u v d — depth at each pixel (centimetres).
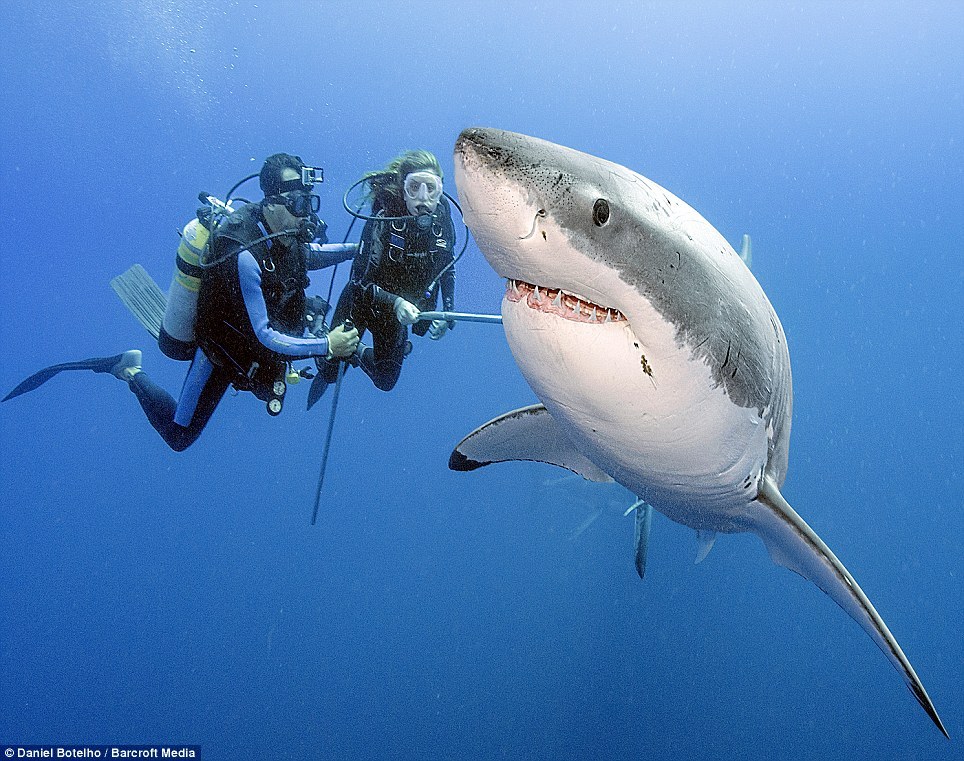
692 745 1338
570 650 1555
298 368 690
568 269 158
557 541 1733
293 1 3180
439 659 1591
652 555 1578
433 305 623
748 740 1365
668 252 170
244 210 530
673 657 1516
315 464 2348
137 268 712
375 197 582
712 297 183
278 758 1341
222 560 2158
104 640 1864
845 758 1381
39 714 1500
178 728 1451
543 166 153
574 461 325
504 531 1930
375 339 607
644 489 250
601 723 1370
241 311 542
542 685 1477
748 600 1598
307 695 1516
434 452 2442
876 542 2459
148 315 711
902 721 1519
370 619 1797
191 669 1636
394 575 2009
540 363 177
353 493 2333
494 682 1491
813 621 1595
